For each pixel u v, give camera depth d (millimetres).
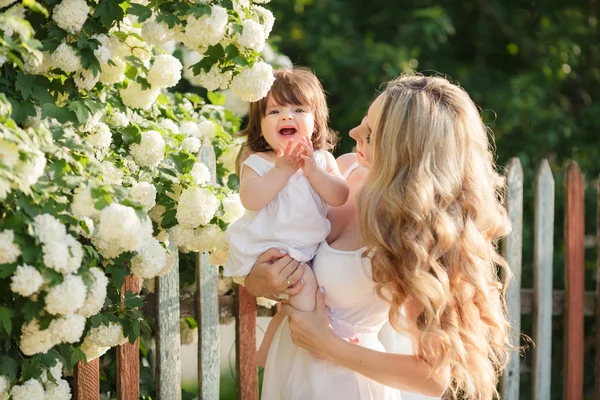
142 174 2451
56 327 1861
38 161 1798
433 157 2150
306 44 6648
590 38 6629
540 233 3414
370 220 2146
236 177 3121
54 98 2236
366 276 2201
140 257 2184
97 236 2031
